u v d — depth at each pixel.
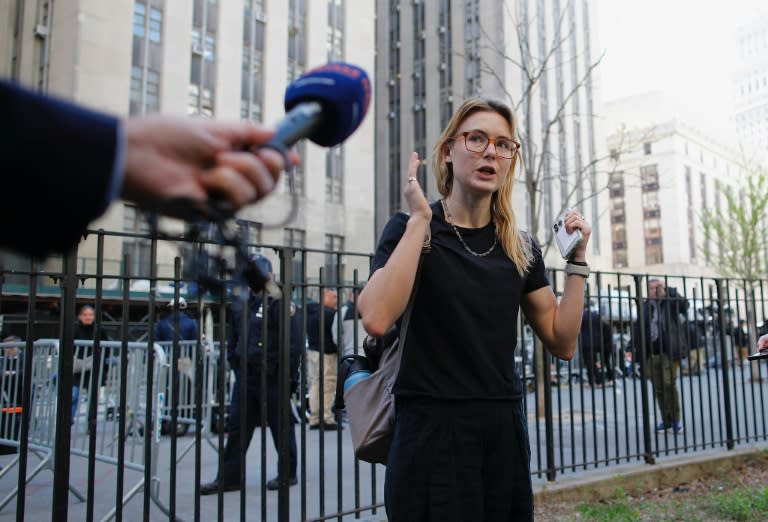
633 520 4.19
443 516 1.79
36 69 22.61
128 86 23.31
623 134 16.77
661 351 6.14
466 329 1.90
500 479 1.91
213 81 26.69
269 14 29.03
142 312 14.70
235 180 0.76
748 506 4.43
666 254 62.53
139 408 5.08
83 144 0.68
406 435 1.89
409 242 1.82
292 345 5.13
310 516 4.27
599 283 5.54
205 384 6.52
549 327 2.21
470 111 2.13
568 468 5.08
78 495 4.59
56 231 0.68
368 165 32.34
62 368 3.02
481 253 2.03
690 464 5.50
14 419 4.55
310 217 29.20
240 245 0.81
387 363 2.08
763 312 7.14
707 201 65.62
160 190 0.74
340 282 4.09
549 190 28.47
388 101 40.78
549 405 4.92
